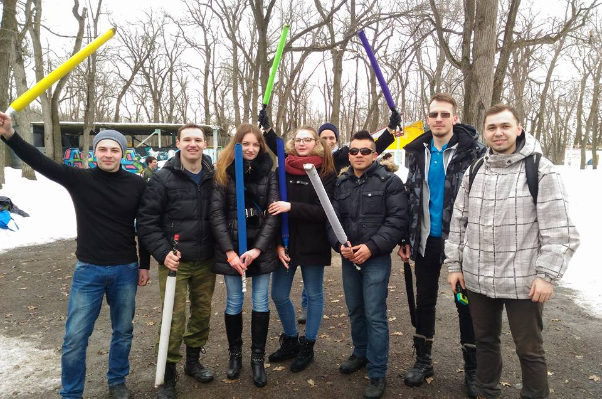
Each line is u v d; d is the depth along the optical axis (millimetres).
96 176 2555
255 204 3010
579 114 29062
